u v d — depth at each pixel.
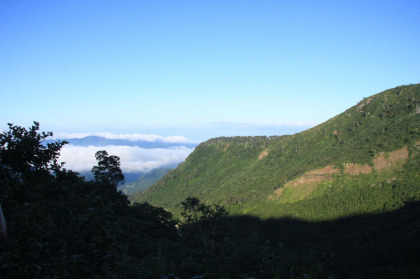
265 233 90.00
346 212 81.69
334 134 178.50
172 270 6.98
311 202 99.56
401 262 27.34
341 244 55.44
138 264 6.36
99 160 41.72
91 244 6.27
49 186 16.05
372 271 25.73
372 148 110.25
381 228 55.28
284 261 11.77
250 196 142.75
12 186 9.84
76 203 8.66
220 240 42.19
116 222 7.44
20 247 5.20
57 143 20.27
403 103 156.75
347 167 110.00
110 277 5.50
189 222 50.97
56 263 5.38
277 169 179.00
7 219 6.27
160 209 49.06
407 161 95.44
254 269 10.12
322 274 5.41
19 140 18.08
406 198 75.44
